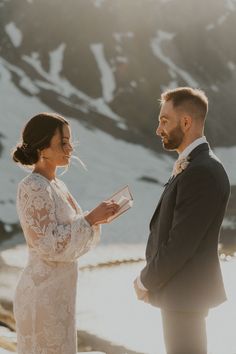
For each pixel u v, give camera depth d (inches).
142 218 2635.3
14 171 3157.0
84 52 5920.3
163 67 6043.3
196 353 209.5
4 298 1212.5
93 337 909.8
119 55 5994.1
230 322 927.7
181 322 210.2
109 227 2347.4
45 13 6353.3
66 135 222.7
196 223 199.3
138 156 4306.1
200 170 201.3
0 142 3641.7
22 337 221.6
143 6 6884.8
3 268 1614.2
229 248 1926.7
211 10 7278.5
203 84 6092.5
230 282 1328.7
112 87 5502.0
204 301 207.9
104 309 1109.1
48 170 223.8
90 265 1662.2
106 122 4869.6
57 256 209.8
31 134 218.8
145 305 1138.7
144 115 5162.4
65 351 221.5
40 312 216.8
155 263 206.1
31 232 210.7
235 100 6072.8
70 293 223.1
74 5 6535.4
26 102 4670.3
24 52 5748.0
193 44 6658.5
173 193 209.0
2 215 2455.7
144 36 6476.4
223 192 203.9
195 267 207.6
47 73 5516.7
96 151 4165.8
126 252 1895.9
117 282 1429.6
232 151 5162.4
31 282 218.4
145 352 829.8
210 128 5472.4
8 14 6259.8
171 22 6879.9
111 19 6530.5
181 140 214.7
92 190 3321.9
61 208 216.7
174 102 213.2
